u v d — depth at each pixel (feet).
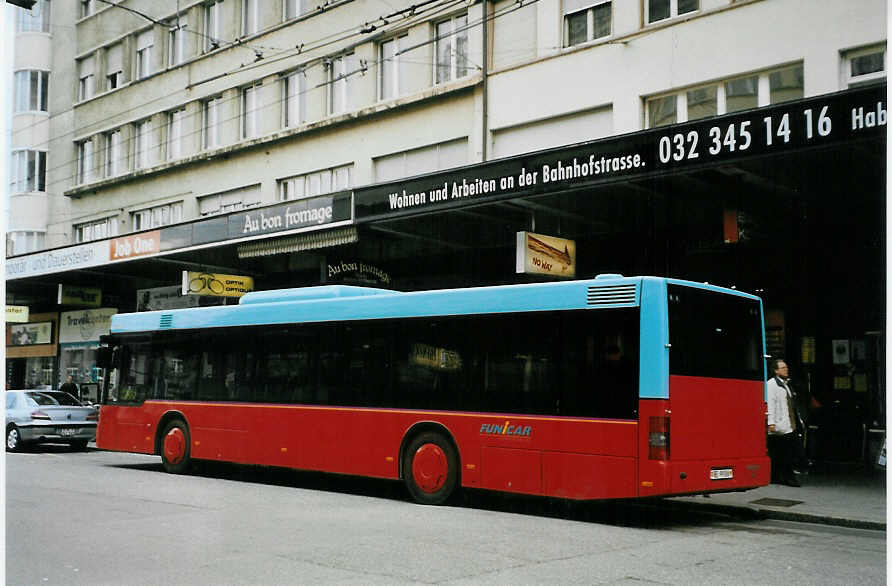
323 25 78.28
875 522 32.22
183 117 92.73
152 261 75.82
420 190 53.52
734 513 35.63
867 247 47.96
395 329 39.29
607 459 31.50
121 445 51.90
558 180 46.26
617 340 31.96
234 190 85.92
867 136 34.83
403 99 69.87
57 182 108.99
